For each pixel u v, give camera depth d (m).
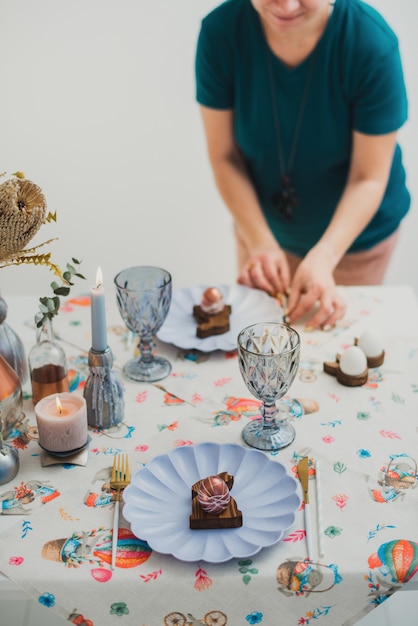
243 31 1.77
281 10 1.59
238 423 1.26
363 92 1.74
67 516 1.08
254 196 1.95
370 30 1.70
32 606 1.50
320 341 1.49
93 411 1.25
